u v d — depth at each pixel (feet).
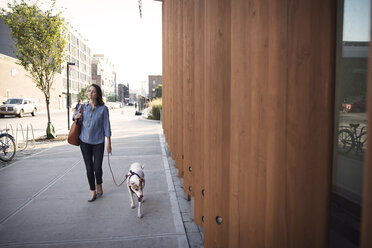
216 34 7.43
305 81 5.35
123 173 18.75
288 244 5.73
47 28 32.53
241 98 6.42
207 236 7.84
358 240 5.46
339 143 5.89
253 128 6.17
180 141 14.07
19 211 12.21
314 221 5.46
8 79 111.24
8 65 111.04
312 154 5.39
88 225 10.84
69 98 46.65
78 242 9.53
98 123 13.30
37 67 33.60
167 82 21.91
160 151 26.78
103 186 15.89
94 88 13.20
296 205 5.59
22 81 123.13
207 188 7.80
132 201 12.61
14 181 16.75
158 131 44.65
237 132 6.55
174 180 17.07
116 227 10.67
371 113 3.39
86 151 13.33
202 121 9.27
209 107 7.70
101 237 9.87
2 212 12.09
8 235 10.03
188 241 9.65
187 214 11.97
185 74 11.35
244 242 6.50
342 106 5.77
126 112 128.98
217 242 7.58
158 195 14.42
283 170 5.68
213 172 7.59
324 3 5.13
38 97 140.36
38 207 12.67
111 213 12.04
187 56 11.17
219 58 7.39
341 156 5.85
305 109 5.38
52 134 35.09
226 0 7.20
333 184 6.06
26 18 31.76
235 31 6.50
